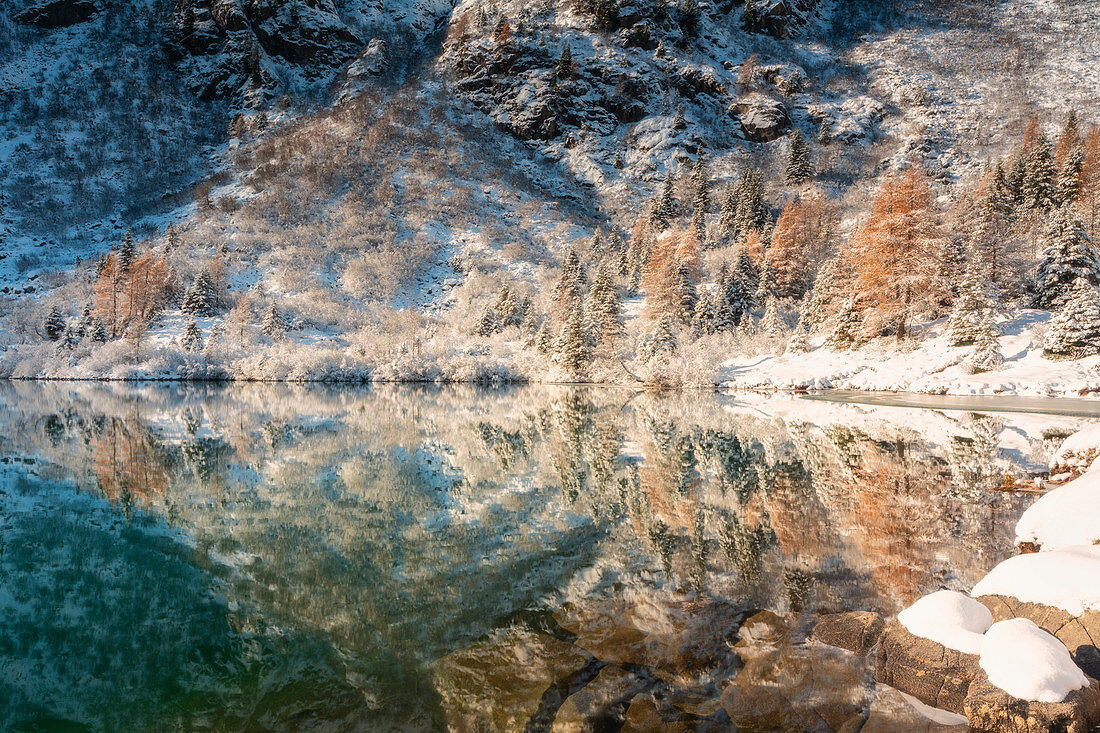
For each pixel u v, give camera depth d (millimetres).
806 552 6941
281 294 71750
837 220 83875
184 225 90750
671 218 101500
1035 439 14945
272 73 157750
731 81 153000
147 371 49469
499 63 148125
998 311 34906
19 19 185500
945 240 37188
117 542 7609
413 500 9836
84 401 29141
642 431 18156
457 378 48250
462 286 79938
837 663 4367
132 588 6059
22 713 3807
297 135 127438
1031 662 3658
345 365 49750
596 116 139375
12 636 4984
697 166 116375
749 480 11102
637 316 63875
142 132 142375
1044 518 6895
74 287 70500
